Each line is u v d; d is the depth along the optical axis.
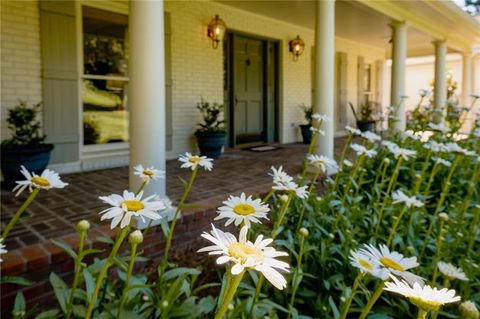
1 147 3.71
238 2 6.03
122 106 5.15
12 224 1.13
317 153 4.36
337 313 1.36
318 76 4.39
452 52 9.96
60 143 4.47
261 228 2.02
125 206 1.04
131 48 2.63
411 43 9.58
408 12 6.19
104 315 1.21
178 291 1.33
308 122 7.73
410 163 3.47
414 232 2.28
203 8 5.87
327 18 4.34
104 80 4.91
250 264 0.72
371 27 7.68
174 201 3.12
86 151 4.74
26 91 4.16
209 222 2.88
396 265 1.03
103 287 1.44
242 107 6.98
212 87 6.13
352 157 5.34
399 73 6.31
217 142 5.58
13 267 1.91
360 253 1.14
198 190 3.59
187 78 5.71
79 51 4.57
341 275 1.84
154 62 2.63
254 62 7.15
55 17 4.30
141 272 2.37
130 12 2.62
